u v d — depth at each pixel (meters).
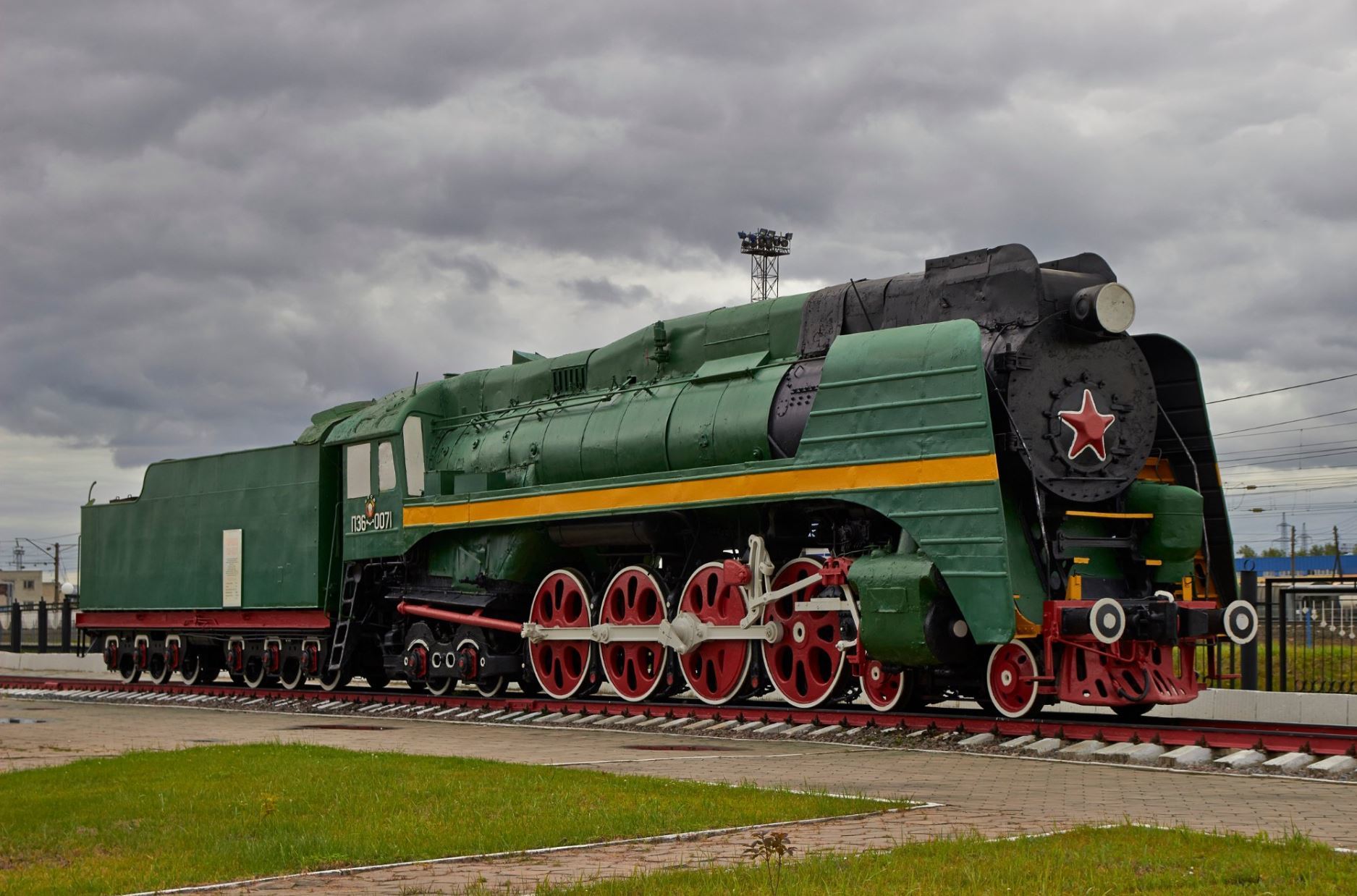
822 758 12.84
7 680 28.80
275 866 7.81
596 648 18.53
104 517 28.22
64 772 11.99
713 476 16.33
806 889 6.62
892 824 8.84
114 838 8.76
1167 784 10.88
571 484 18.30
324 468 23.08
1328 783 10.88
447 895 6.97
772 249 52.00
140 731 16.94
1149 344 15.94
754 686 16.72
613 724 16.64
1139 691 13.73
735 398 16.94
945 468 13.91
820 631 15.86
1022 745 13.11
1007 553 13.38
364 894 7.04
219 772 11.54
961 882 6.74
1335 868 6.98
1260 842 7.70
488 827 8.77
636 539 17.83
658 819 8.96
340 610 22.59
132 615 27.36
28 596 102.81
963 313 15.19
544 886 6.95
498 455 20.39
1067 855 7.34
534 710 18.38
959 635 14.12
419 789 10.30
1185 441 15.89
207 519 25.38
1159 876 6.80
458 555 20.56
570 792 10.06
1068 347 14.63
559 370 20.47
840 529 15.88
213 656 26.80
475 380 22.05
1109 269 15.65
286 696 22.59
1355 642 17.67
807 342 16.70
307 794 10.16
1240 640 14.20
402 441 21.48
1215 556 15.81
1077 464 14.45
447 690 20.98
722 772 11.78
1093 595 14.44
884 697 15.36
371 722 18.36
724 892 6.67
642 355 19.09
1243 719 16.05
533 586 20.20
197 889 7.25
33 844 8.61
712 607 16.94
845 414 14.96
